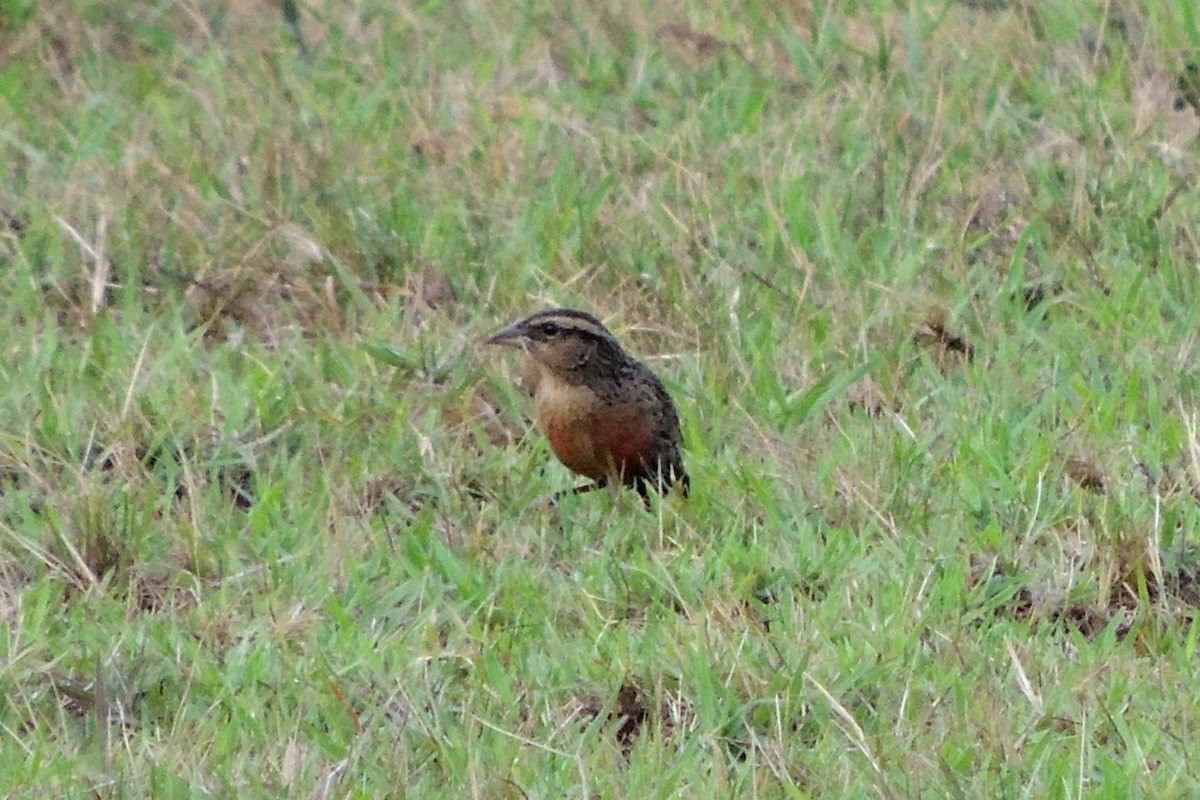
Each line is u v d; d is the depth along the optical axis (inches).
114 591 383.6
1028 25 627.5
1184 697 339.6
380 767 323.9
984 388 455.2
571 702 344.2
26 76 636.1
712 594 374.9
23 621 364.5
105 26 668.1
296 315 500.1
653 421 415.8
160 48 661.9
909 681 340.8
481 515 412.8
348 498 418.3
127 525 400.5
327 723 341.4
